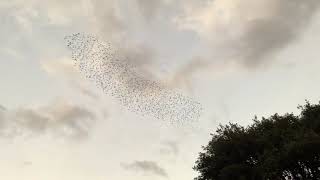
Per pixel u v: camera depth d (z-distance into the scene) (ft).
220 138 135.13
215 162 132.46
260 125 136.36
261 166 119.44
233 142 131.23
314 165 114.93
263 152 126.41
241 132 134.51
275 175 115.65
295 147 112.78
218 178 130.41
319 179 114.62
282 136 124.67
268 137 128.06
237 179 122.83
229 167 124.16
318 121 124.06
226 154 132.98
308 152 111.86
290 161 113.91
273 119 135.85
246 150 130.11
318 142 110.42
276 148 121.70
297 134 118.32
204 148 139.03
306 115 129.39
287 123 130.93
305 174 115.65
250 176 122.42
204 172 135.13
